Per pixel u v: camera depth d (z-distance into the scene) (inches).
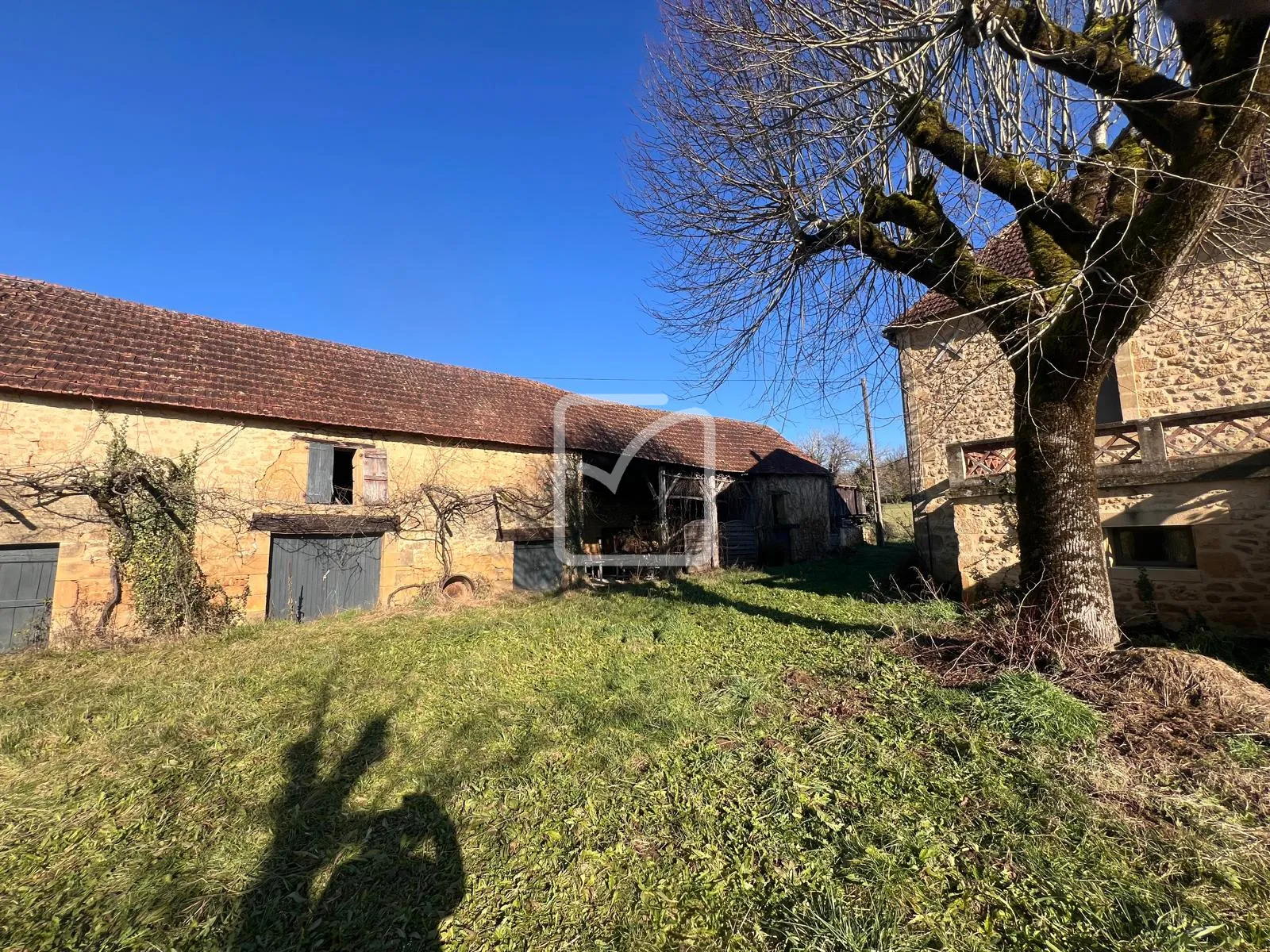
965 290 218.7
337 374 498.0
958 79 218.4
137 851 123.5
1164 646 222.8
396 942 95.7
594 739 166.9
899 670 209.9
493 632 328.2
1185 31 159.6
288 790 148.4
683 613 359.3
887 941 87.7
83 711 208.2
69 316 386.3
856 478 1256.8
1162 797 120.5
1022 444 211.2
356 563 454.9
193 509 373.4
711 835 118.7
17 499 319.3
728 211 276.4
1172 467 262.4
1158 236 162.7
